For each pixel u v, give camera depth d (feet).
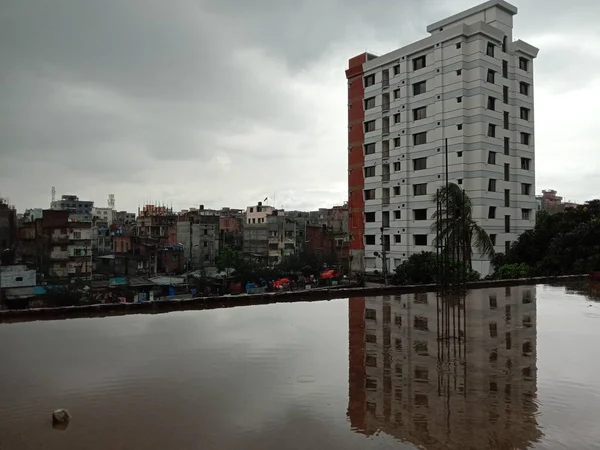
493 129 142.82
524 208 151.23
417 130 152.87
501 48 145.69
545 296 71.77
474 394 26.91
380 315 53.47
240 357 34.88
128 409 24.58
